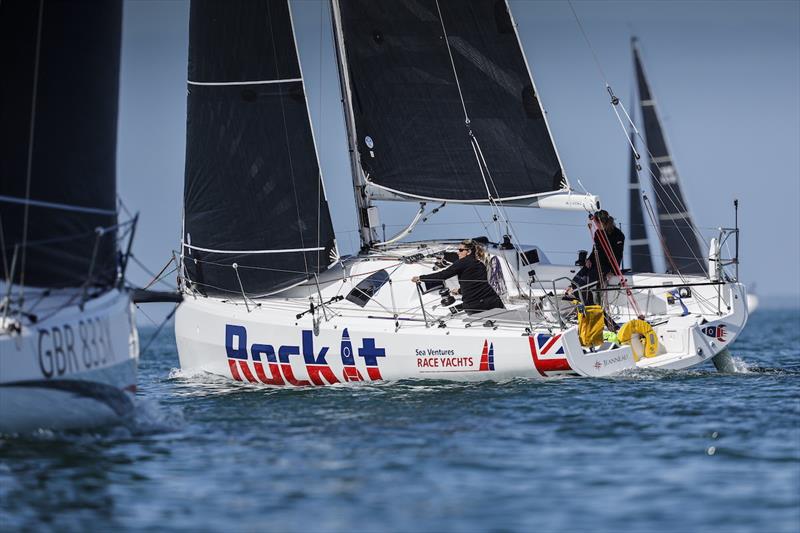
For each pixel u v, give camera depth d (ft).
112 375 121.19
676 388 147.54
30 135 118.62
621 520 86.12
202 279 177.06
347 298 172.45
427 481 98.02
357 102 183.52
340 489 95.96
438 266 170.30
